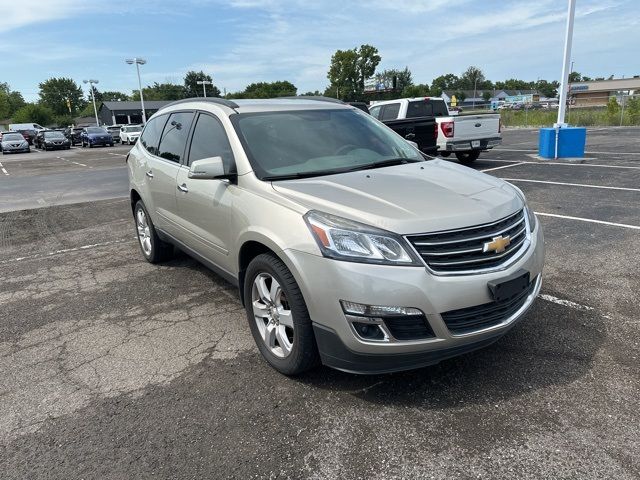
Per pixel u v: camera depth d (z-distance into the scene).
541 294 4.41
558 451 2.52
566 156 13.44
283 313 3.23
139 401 3.16
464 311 2.82
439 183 3.39
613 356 3.36
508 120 35.06
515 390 3.05
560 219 6.95
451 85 124.62
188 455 2.65
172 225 4.93
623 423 2.70
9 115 110.12
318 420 2.88
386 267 2.70
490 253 2.90
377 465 2.50
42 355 3.85
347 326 2.77
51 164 24.00
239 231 3.53
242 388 3.25
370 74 94.75
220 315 4.43
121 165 20.83
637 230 6.21
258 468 2.53
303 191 3.23
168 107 5.43
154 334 4.11
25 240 7.66
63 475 2.55
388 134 4.59
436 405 2.95
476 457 2.52
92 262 6.26
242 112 4.14
